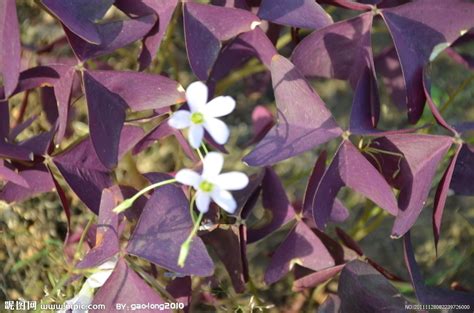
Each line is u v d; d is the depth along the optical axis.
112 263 0.41
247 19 0.39
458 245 0.50
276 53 0.41
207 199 0.35
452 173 0.40
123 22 0.39
